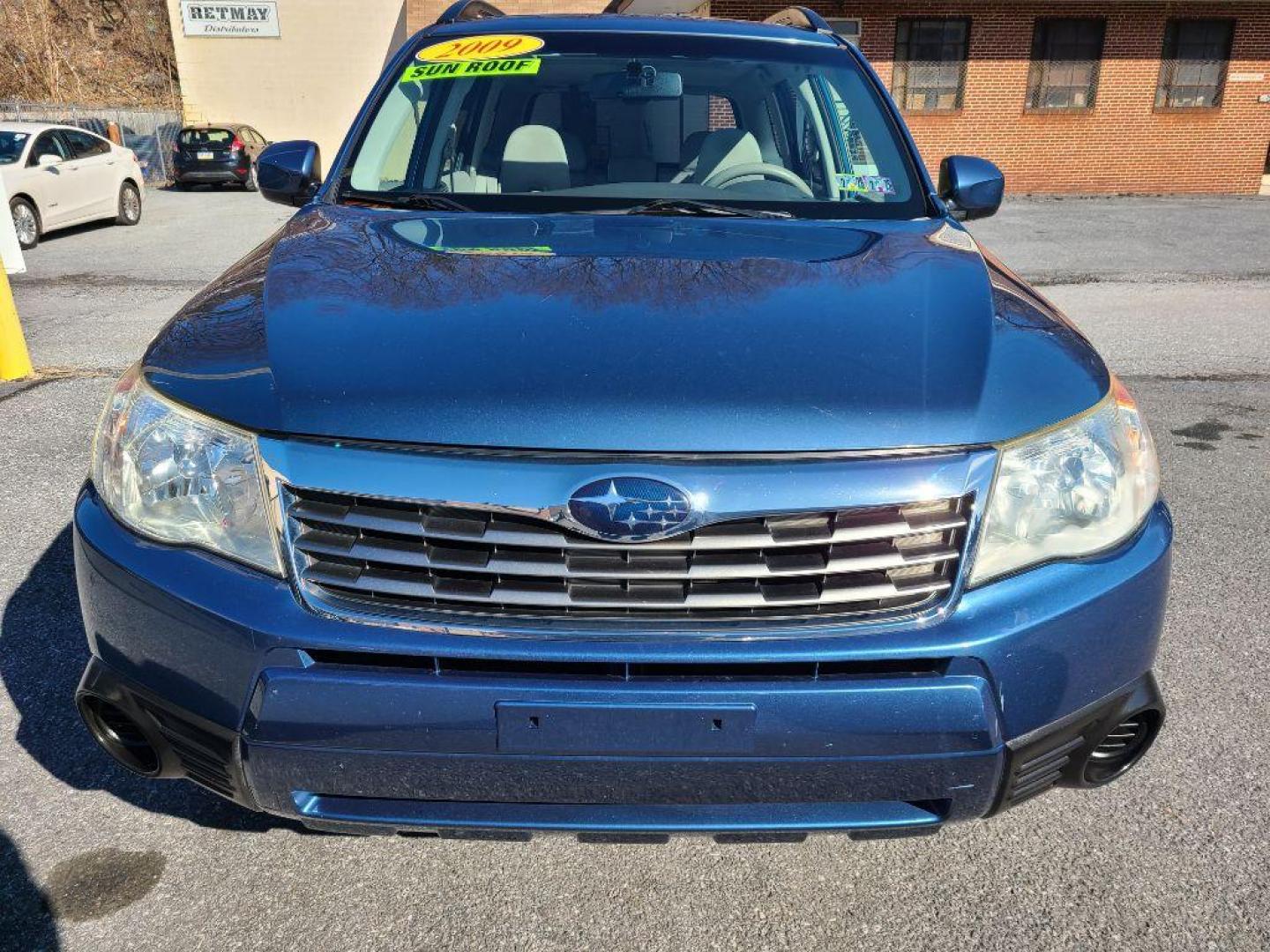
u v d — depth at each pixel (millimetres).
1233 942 1953
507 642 1604
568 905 2049
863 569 1616
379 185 2895
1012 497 1680
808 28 3420
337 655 1652
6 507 3965
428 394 1643
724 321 1813
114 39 35156
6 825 2244
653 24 3262
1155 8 19203
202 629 1676
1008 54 19281
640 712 1595
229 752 1696
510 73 3068
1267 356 6777
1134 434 1896
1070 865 2160
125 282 9602
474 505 1584
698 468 1581
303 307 1894
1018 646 1661
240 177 21297
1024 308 2057
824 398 1643
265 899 2053
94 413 5172
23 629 3043
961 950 1941
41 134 13008
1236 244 12656
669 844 2229
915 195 2822
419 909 2033
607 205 2758
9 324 5750
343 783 1678
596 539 1580
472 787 1663
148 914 2008
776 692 1601
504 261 2102
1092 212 16625
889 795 1686
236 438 1680
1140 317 8039
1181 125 19953
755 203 2766
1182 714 2693
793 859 2188
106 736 1930
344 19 26719
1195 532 3912
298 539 1646
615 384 1642
